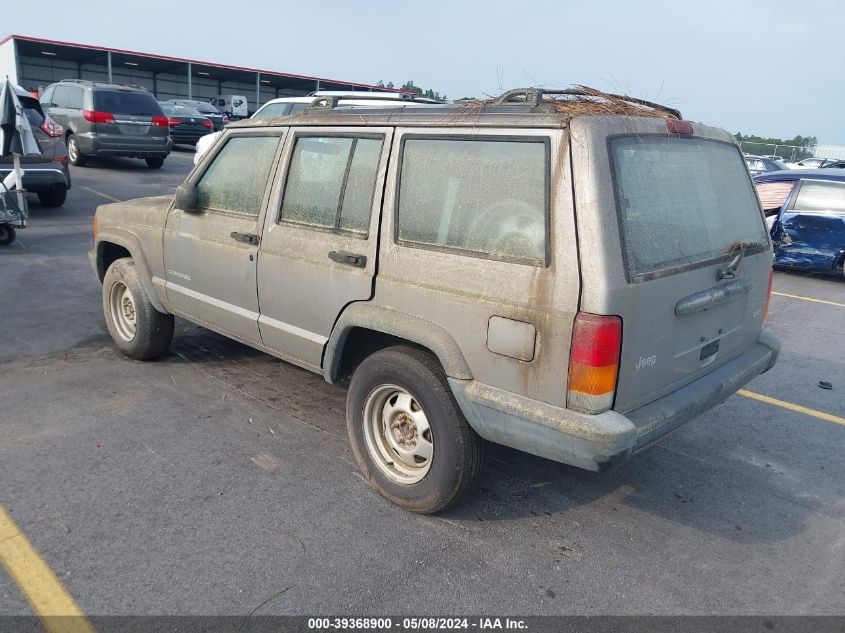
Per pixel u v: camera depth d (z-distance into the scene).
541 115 2.79
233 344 5.67
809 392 5.35
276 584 2.80
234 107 34.41
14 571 2.81
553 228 2.69
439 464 3.14
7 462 3.64
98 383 4.75
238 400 4.57
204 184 4.34
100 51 34.22
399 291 3.18
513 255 2.82
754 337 3.82
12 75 32.34
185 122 22.22
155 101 15.94
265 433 4.12
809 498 3.72
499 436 2.92
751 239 3.63
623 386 2.73
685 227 3.09
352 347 3.66
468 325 2.94
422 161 3.16
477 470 3.15
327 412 4.46
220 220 4.16
